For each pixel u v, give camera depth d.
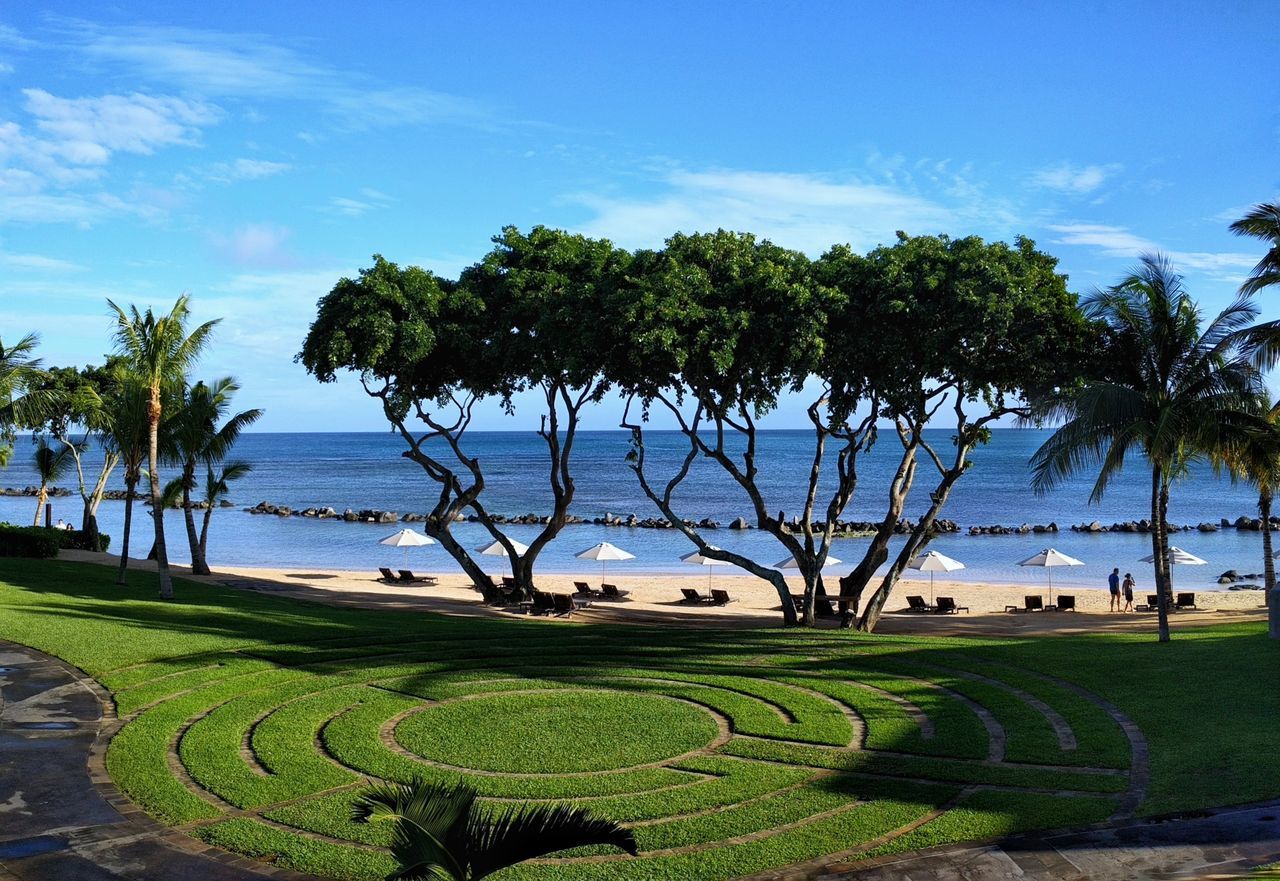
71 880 10.90
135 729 16.16
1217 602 42.25
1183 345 23.97
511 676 20.80
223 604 29.02
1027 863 11.04
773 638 25.52
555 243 33.81
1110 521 83.44
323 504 101.44
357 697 18.75
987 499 104.19
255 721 17.12
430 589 43.12
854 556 60.78
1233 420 23.39
